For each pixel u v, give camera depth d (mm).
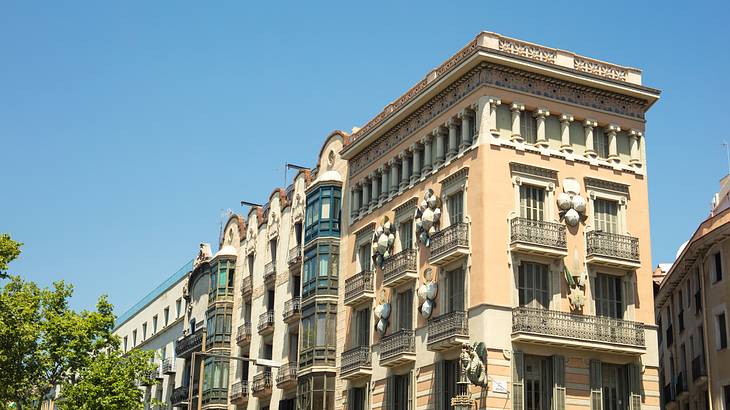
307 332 55219
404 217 48938
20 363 54219
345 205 55812
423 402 44719
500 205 42938
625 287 44844
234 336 68938
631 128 47188
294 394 57844
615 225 45719
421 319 45875
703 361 48438
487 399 40188
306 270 56969
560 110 45531
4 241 53344
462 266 43469
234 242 73062
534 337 41219
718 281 47031
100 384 54250
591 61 46844
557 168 44719
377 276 50562
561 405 41469
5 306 53812
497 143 43688
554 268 43312
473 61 44250
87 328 54969
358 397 51312
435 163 47125
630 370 43656
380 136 52406
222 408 67312
